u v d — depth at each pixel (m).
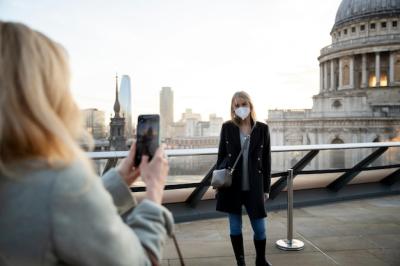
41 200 0.88
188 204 7.58
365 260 5.09
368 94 88.50
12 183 0.89
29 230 0.87
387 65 90.31
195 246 5.74
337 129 84.38
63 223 0.88
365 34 93.38
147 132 1.38
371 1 93.06
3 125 0.91
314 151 7.93
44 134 0.93
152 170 1.29
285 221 7.15
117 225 0.99
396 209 8.12
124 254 0.98
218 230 6.62
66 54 1.12
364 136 81.62
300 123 89.50
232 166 4.61
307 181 8.62
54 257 0.91
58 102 1.03
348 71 93.81
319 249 5.55
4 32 1.00
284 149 7.56
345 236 6.18
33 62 0.98
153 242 1.13
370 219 7.29
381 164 9.32
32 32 1.04
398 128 78.50
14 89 0.94
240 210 4.68
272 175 7.84
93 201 0.94
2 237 0.87
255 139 4.61
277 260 5.10
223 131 4.78
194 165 7.16
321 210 8.05
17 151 0.91
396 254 5.33
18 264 0.88
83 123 1.12
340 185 8.98
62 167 0.92
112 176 1.35
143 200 1.22
